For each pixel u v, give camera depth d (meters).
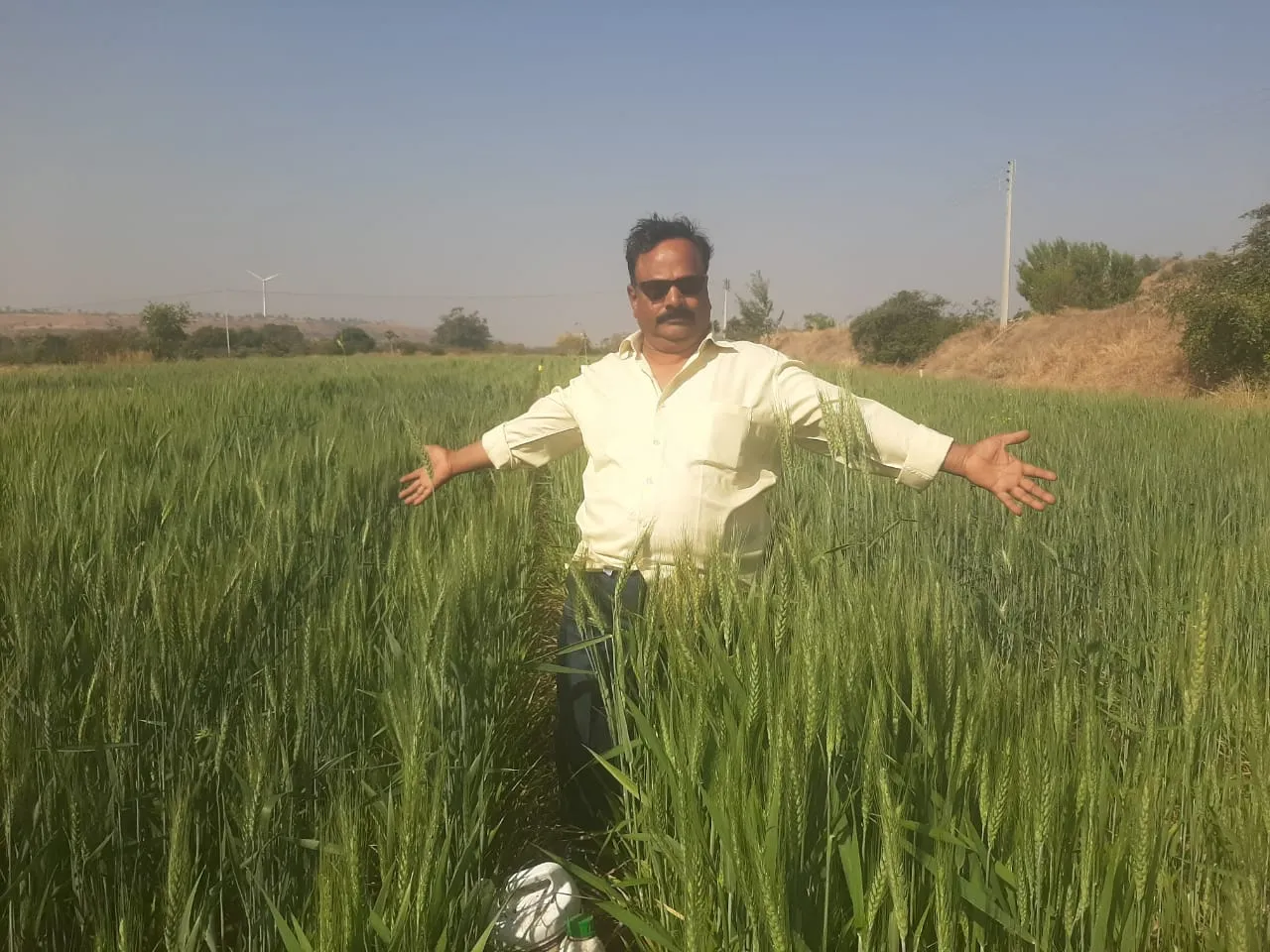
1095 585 4.83
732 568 2.85
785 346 59.94
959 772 2.20
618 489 3.24
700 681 2.51
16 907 2.36
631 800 2.80
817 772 2.29
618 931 2.91
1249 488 6.84
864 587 2.73
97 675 2.72
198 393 13.38
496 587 4.04
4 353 57.12
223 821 2.58
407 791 2.23
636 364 3.34
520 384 20.02
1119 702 3.50
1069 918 1.95
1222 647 3.48
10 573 3.42
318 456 6.23
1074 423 10.92
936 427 10.12
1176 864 2.34
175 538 4.04
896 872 1.79
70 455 6.35
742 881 1.91
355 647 3.27
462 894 2.40
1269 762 2.17
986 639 3.95
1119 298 45.06
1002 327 41.19
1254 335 23.33
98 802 2.46
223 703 2.88
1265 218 24.20
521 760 3.80
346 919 1.98
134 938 2.27
